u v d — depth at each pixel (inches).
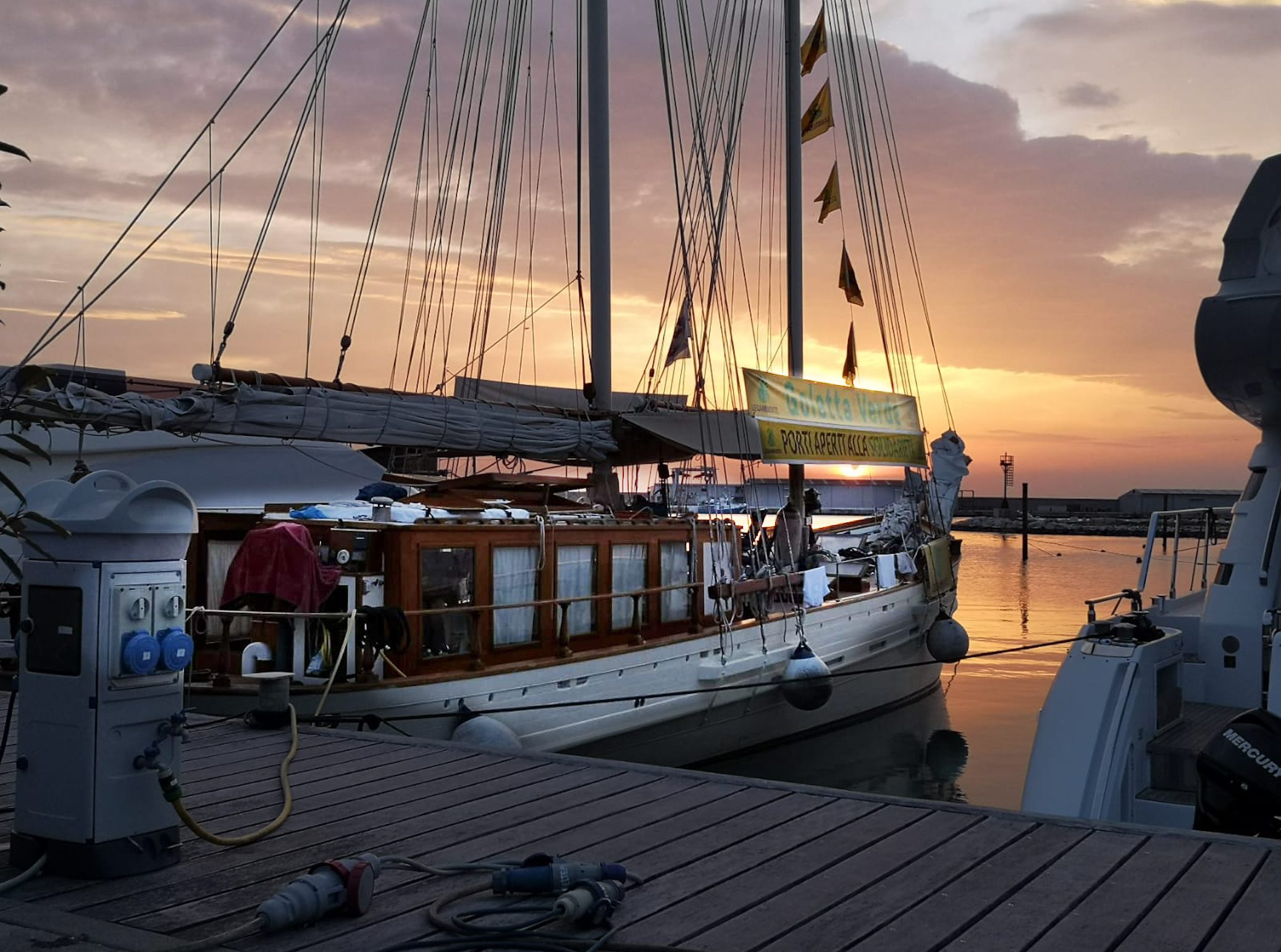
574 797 237.6
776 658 585.0
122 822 189.6
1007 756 634.2
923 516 877.8
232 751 284.8
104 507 190.2
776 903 172.2
